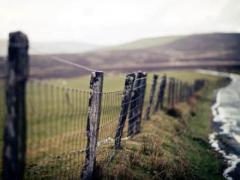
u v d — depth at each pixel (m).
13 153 4.15
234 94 46.00
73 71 107.31
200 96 37.31
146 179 8.00
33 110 4.89
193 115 22.80
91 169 7.09
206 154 12.89
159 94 18.05
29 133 9.65
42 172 7.35
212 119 23.09
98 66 135.38
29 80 4.34
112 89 41.38
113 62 154.50
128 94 9.60
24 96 4.20
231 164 12.15
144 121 14.37
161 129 13.73
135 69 128.25
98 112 6.97
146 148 9.83
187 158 11.01
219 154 13.44
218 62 176.12
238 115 25.80
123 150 9.33
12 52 4.03
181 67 143.25
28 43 4.16
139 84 11.93
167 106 20.61
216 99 37.91
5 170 4.21
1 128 10.98
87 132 7.00
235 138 17.05
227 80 83.88
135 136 11.22
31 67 100.12
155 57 186.25
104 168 7.56
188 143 13.52
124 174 7.64
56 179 6.97
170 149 10.86
